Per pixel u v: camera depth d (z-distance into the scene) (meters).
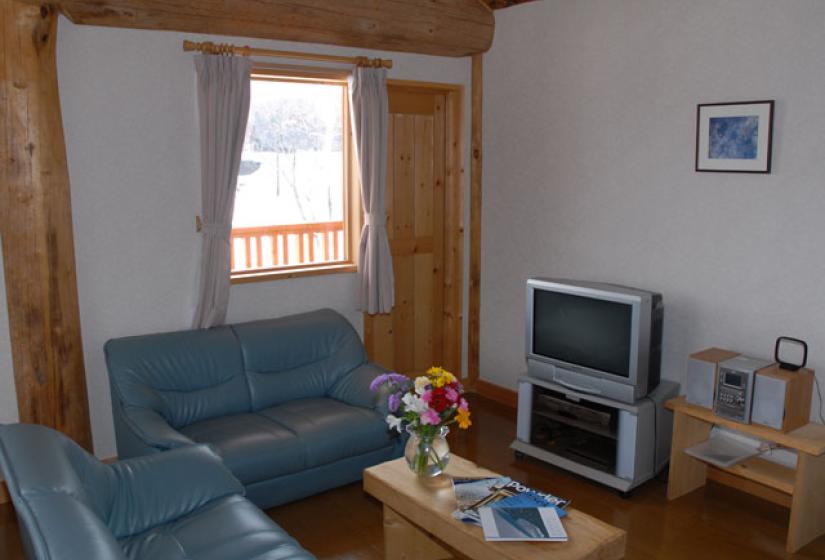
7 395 3.49
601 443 3.85
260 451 3.23
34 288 3.38
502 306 4.93
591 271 4.30
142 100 3.71
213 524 2.51
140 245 3.81
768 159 3.39
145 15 3.46
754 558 3.06
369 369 3.98
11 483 2.06
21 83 3.24
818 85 3.21
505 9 4.61
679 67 3.71
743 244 3.55
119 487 2.58
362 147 4.35
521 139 4.62
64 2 3.22
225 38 3.88
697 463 3.67
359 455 3.60
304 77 4.26
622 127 4.02
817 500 3.16
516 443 4.07
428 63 4.71
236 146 3.89
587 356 3.71
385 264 4.50
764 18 3.36
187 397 3.61
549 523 2.47
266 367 3.89
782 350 3.45
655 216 3.92
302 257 4.89
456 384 2.77
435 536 2.86
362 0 4.00
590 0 4.09
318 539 3.20
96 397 3.78
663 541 3.20
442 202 5.05
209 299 3.94
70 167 3.55
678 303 3.87
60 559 1.78
